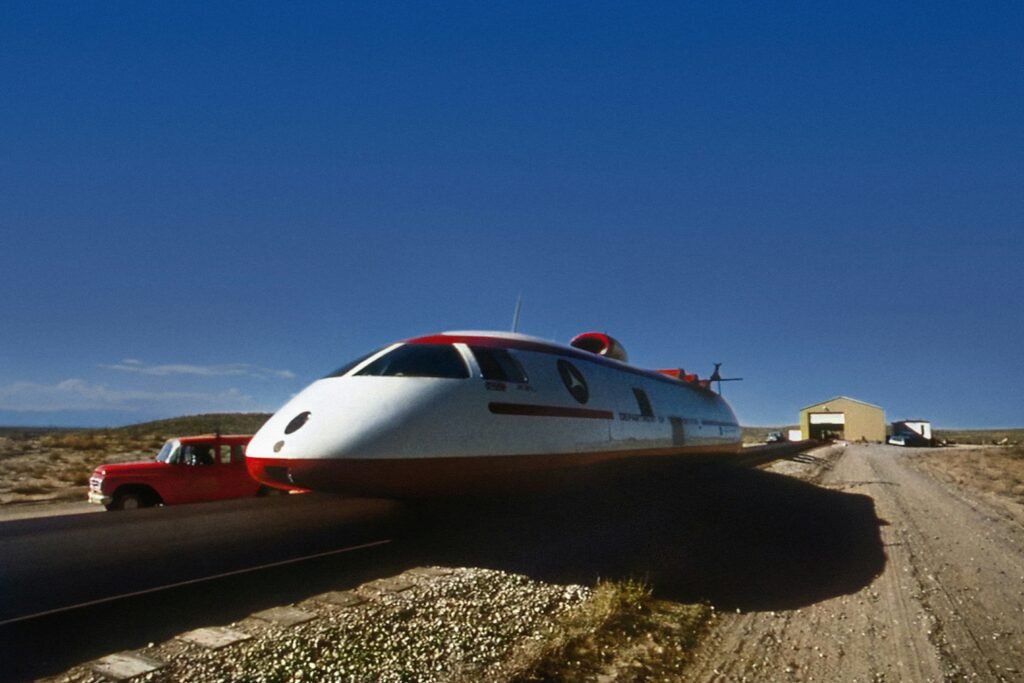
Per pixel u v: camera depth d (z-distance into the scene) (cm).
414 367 826
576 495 1059
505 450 834
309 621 520
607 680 456
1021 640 590
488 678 433
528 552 800
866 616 646
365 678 422
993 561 920
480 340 925
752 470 2152
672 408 1473
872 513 1330
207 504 694
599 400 1091
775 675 492
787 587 745
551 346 1071
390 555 761
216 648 458
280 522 711
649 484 1359
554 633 520
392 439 739
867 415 8000
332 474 715
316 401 780
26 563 504
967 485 2025
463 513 884
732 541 972
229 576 634
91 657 439
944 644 573
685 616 609
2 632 466
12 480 1978
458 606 577
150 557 584
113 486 1240
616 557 811
